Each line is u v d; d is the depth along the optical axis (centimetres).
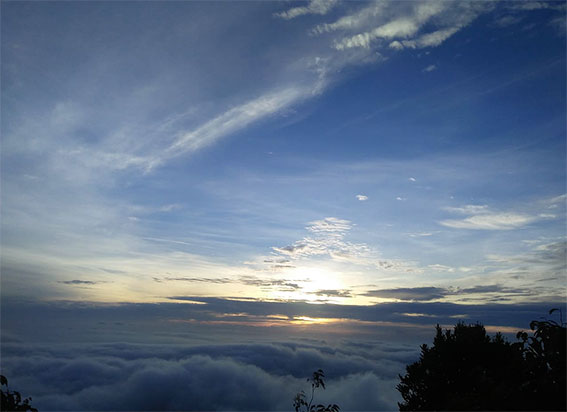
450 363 1189
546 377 767
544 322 823
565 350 753
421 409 1197
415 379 1287
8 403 796
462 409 708
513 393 716
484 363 1159
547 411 697
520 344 869
